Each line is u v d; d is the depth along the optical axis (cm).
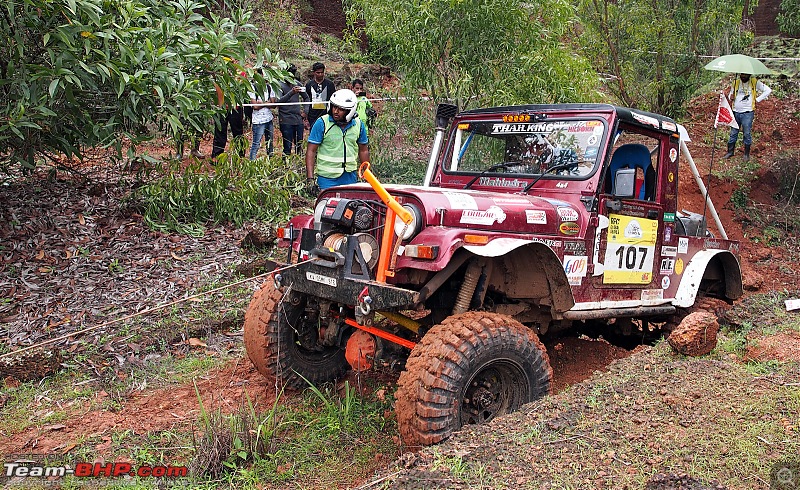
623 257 516
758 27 1777
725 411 389
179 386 535
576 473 328
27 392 514
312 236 454
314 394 517
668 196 555
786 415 381
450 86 934
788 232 1107
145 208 847
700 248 600
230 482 385
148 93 711
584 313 484
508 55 920
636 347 602
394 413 471
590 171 491
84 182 906
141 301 662
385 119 981
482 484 322
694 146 1366
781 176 1207
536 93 922
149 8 732
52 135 755
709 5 1221
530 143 530
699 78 1292
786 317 600
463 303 438
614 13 1223
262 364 504
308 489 388
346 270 417
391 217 415
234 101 782
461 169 570
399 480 333
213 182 859
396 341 439
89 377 543
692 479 311
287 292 481
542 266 455
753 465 332
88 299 658
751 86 1239
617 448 351
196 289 693
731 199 1164
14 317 621
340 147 722
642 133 527
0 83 664
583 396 415
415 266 406
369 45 1653
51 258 725
